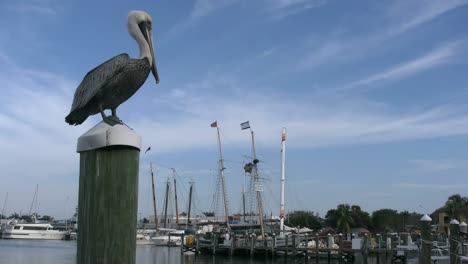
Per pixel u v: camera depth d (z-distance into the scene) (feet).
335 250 161.17
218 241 197.26
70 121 12.41
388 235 167.43
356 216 363.97
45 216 466.70
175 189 374.63
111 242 9.68
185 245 201.98
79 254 9.89
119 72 11.77
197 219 361.10
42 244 287.48
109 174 9.89
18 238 344.49
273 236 176.86
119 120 11.42
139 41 12.73
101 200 9.79
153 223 386.52
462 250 54.70
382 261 156.97
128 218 9.87
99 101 11.87
